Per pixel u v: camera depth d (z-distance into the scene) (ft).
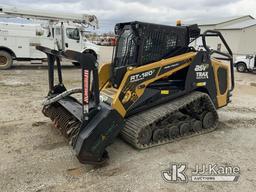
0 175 11.84
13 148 14.44
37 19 43.86
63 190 10.89
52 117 16.38
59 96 16.17
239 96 29.76
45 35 44.93
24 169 12.38
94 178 11.82
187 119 16.92
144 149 14.76
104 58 65.98
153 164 13.20
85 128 12.19
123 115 14.47
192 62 16.37
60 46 46.24
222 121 20.22
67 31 46.29
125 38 15.90
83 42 48.06
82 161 11.98
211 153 14.62
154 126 15.10
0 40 42.42
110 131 12.28
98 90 12.31
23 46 43.70
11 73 39.99
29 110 21.25
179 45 16.38
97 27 48.62
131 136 14.23
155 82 15.75
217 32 18.15
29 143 15.11
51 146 14.79
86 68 11.70
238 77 46.26
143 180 11.78
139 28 14.76
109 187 11.16
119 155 14.02
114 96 14.28
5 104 22.80
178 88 16.46
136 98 14.79
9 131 16.76
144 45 15.05
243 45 108.78
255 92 32.48
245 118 21.30
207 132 17.58
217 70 17.83
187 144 15.66
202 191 11.12
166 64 15.42
